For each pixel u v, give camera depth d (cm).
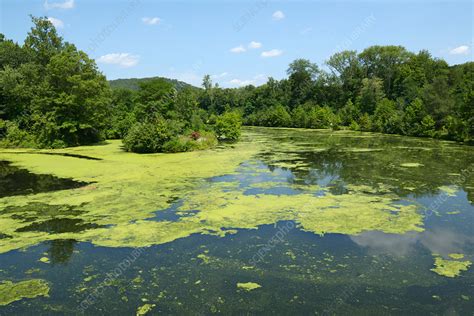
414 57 6519
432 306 674
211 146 3203
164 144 2794
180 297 717
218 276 796
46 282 784
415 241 964
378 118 5256
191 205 1301
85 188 1577
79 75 3381
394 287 741
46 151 3006
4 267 853
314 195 1424
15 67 4372
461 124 3519
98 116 3562
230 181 1697
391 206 1269
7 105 3788
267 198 1384
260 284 760
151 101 4003
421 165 2100
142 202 1345
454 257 869
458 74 5738
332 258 870
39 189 1578
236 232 1040
